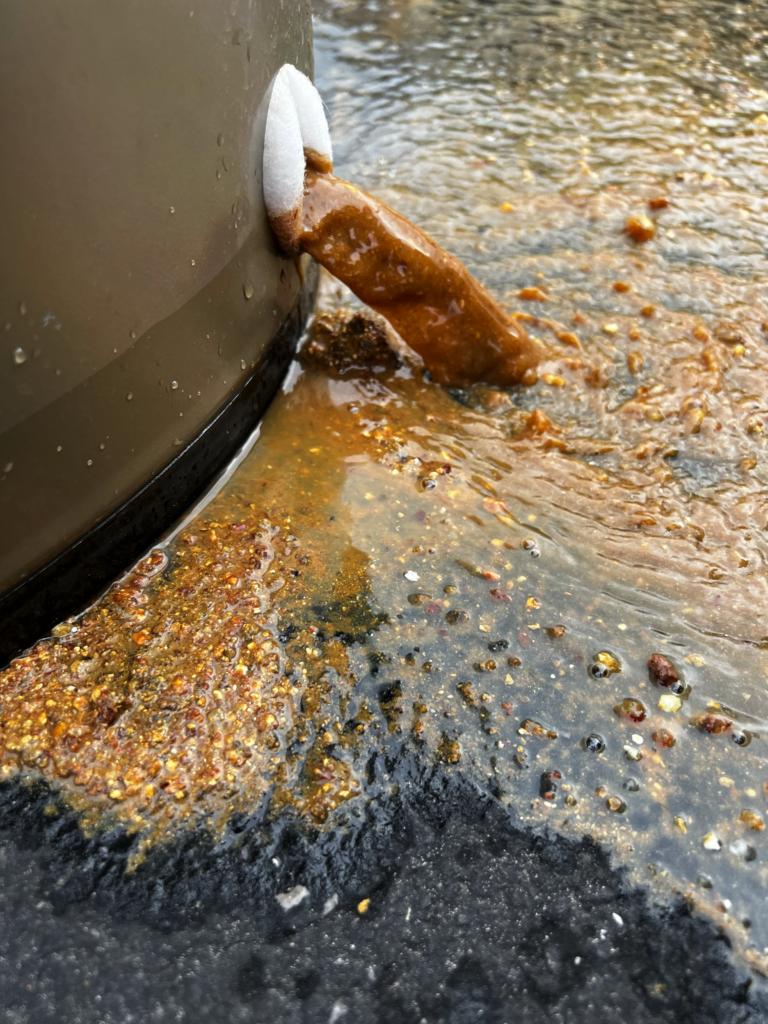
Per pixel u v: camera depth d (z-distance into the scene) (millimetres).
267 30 1769
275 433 2289
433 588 1921
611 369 2469
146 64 1397
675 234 2973
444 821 1561
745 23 4387
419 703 1715
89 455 1647
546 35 4227
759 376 2439
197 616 1837
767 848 1527
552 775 1619
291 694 1713
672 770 1629
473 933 1426
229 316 1956
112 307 1532
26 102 1214
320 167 2084
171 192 1571
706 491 2154
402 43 4133
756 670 1789
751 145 3469
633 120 3615
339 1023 1322
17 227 1281
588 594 1921
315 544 2006
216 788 1580
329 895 1466
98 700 1673
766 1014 1347
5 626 1687
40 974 1370
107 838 1526
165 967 1379
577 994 1361
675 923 1442
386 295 2219
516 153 3408
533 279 2791
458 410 2365
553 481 2178
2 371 1365
